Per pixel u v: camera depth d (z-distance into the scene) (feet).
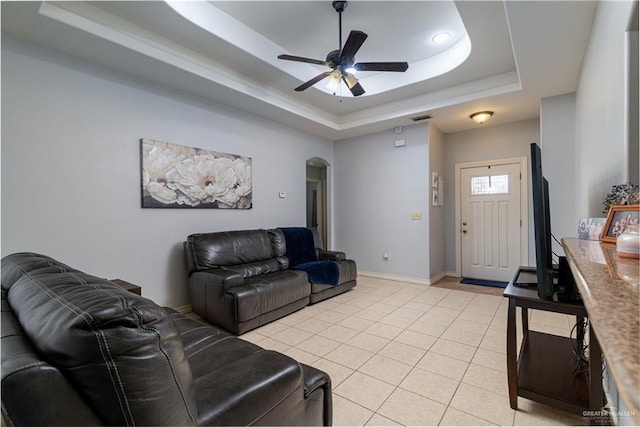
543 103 11.80
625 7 4.66
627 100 4.61
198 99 11.71
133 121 9.87
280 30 9.80
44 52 8.08
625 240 3.02
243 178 13.33
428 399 6.14
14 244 7.63
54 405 2.19
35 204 7.96
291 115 14.12
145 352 2.39
